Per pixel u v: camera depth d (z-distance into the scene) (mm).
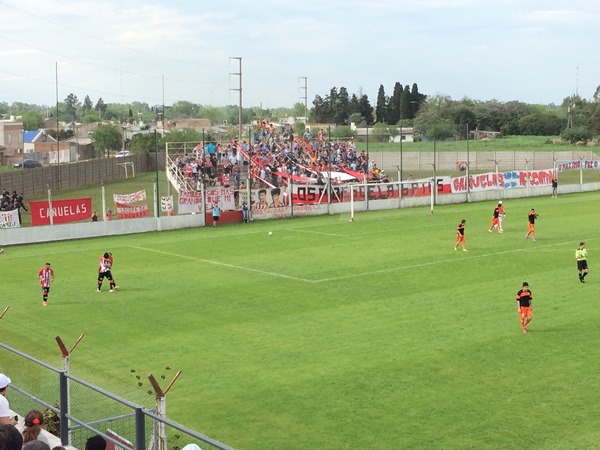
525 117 174500
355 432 20922
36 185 89438
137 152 140000
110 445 14508
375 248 52438
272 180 81500
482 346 28594
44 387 17875
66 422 15719
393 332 30922
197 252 52219
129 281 42625
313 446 20094
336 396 23750
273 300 37281
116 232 62000
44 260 50094
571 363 26359
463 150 134375
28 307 36906
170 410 22891
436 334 30453
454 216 70750
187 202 66625
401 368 26266
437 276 42250
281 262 47594
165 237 60156
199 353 28750
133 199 64062
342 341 29828
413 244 53875
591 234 57625
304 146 97000
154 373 26469
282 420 21938
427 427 21109
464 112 175375
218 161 85312
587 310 33688
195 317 34281
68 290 40625
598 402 22672
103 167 109562
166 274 44438
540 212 72875
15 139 154750
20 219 63281
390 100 196000
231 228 65062
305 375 25844
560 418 21484
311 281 41562
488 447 19672
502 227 62250
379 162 129000
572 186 94500
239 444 20312
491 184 86875
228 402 23484
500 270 43625
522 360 26812
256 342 30031
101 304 37219
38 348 25625
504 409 22266
